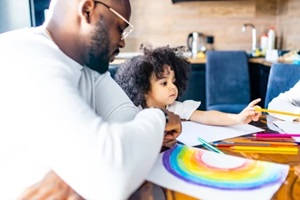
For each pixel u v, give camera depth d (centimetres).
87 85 69
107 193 45
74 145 45
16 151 52
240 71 262
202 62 269
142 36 302
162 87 108
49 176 53
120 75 113
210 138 84
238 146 78
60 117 46
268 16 303
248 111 96
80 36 57
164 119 57
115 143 46
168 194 54
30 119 47
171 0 295
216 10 300
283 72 145
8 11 253
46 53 54
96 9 55
